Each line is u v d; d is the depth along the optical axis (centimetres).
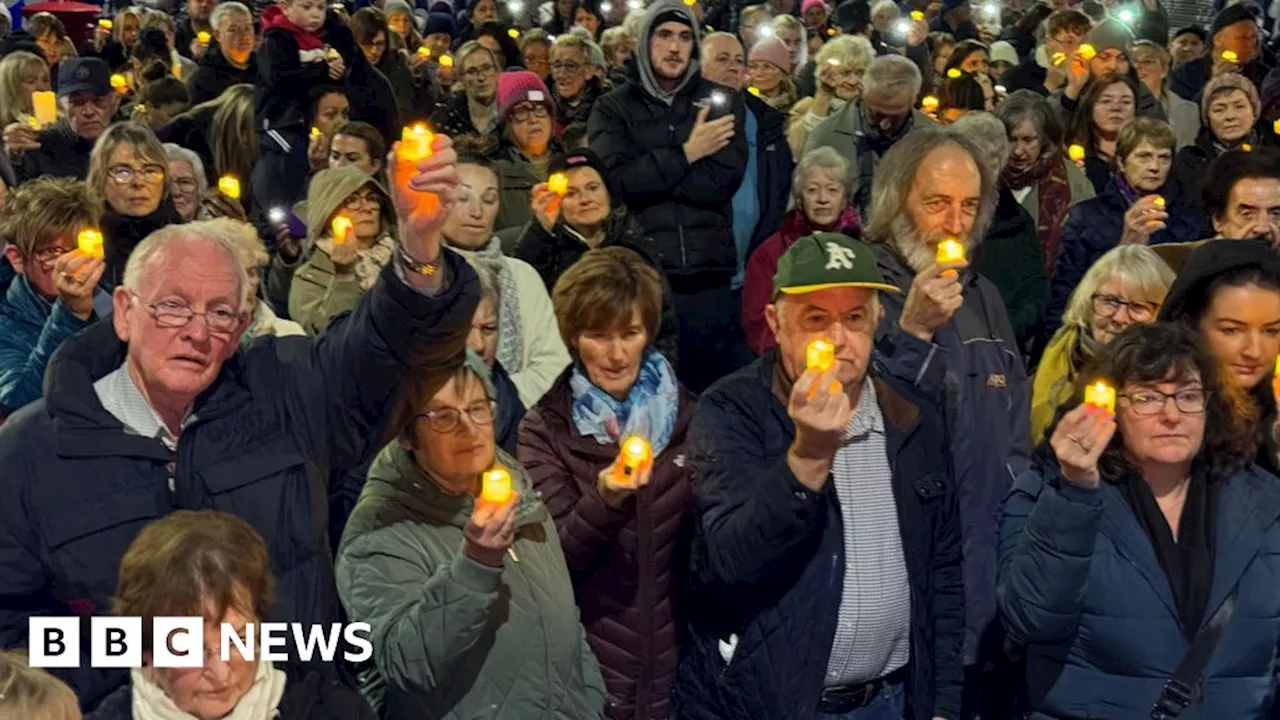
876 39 1280
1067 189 666
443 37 1260
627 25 1097
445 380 296
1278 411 328
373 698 306
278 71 733
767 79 944
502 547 278
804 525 294
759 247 595
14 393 424
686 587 351
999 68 1215
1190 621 307
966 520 392
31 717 229
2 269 473
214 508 271
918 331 345
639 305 357
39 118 719
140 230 538
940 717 340
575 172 536
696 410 333
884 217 410
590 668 323
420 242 266
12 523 266
